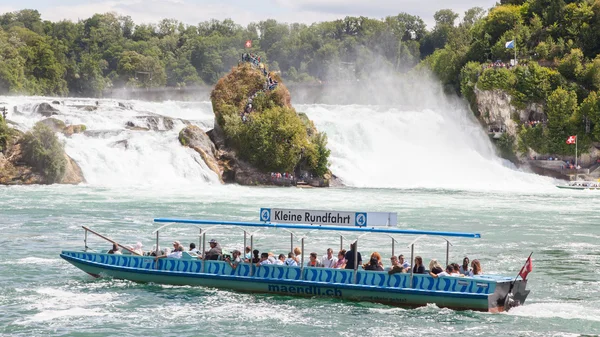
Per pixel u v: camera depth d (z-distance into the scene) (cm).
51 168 14975
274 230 9731
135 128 17662
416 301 5772
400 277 5822
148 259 6544
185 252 6569
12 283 6525
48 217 10475
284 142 17362
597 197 15325
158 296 6097
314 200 13462
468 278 5656
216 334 5125
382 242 8944
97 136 16725
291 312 5656
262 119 17425
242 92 18025
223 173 17162
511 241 9175
